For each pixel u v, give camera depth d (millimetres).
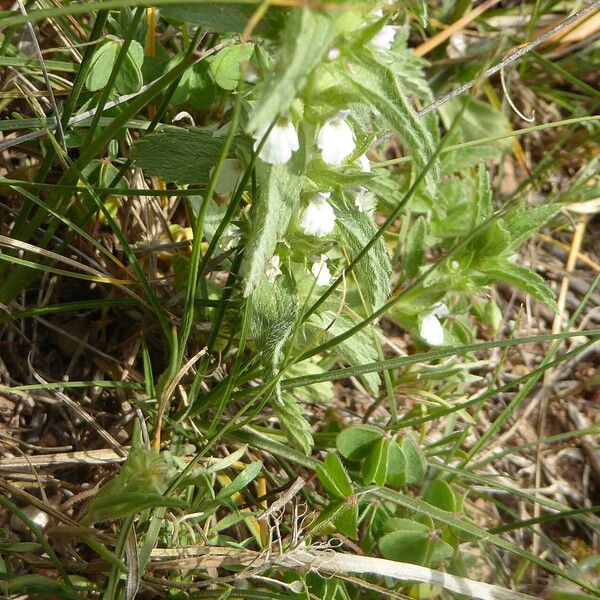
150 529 142
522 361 247
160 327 193
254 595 146
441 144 129
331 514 162
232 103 191
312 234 152
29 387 163
